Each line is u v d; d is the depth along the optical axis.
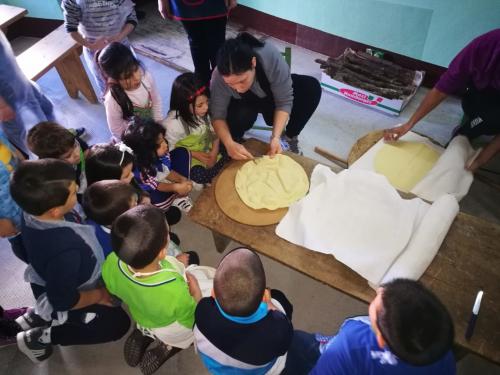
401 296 0.87
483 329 1.15
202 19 2.26
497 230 1.38
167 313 1.23
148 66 3.04
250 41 1.72
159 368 1.67
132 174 1.58
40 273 1.25
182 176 2.01
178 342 1.45
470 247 1.33
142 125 1.67
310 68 2.98
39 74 2.30
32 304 1.84
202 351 1.14
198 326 1.10
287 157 1.66
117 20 2.21
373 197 1.44
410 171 1.81
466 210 2.11
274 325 1.09
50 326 1.55
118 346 1.73
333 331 1.74
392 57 2.74
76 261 1.23
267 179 1.58
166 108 2.71
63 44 2.49
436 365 0.93
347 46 2.90
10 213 1.36
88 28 2.18
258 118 2.69
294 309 1.81
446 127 2.50
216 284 1.03
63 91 2.90
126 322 1.64
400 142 1.94
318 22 2.88
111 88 1.84
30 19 3.26
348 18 2.72
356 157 1.91
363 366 0.97
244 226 1.45
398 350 0.84
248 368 1.10
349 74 2.67
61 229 1.22
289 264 1.34
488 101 1.86
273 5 3.00
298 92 2.10
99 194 1.26
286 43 3.19
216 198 1.54
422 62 2.65
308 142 2.50
